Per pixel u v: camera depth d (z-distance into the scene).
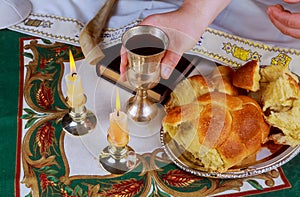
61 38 0.88
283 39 0.91
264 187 0.65
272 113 0.65
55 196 0.63
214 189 0.65
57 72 0.81
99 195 0.64
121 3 0.96
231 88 0.69
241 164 0.64
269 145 0.66
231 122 0.63
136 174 0.66
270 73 0.69
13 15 0.90
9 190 0.64
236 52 0.83
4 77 0.79
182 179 0.66
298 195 0.65
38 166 0.67
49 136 0.70
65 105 0.75
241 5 0.96
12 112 0.74
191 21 0.81
